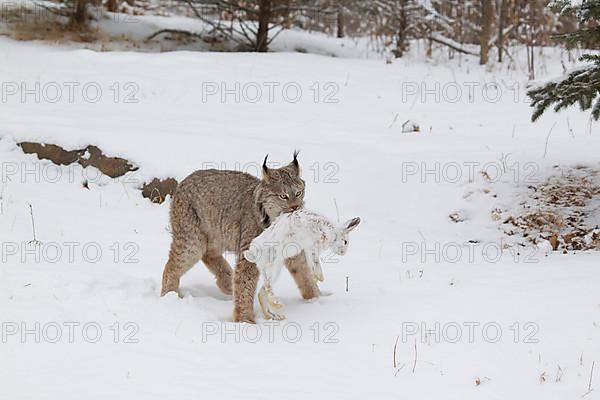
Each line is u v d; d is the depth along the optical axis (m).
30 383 6.51
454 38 25.88
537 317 7.53
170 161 13.24
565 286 8.26
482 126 15.70
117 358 7.01
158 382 6.54
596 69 10.48
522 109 16.86
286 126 15.53
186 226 8.77
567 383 6.38
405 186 12.65
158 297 8.55
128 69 19.14
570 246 10.70
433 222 11.84
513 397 6.25
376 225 11.67
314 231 7.86
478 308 7.91
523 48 24.45
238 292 8.22
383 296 8.66
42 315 7.91
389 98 18.00
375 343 7.36
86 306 8.16
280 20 27.69
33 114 15.16
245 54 21.39
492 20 23.81
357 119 16.28
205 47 25.31
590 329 7.14
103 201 12.64
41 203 12.23
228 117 16.11
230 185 8.74
